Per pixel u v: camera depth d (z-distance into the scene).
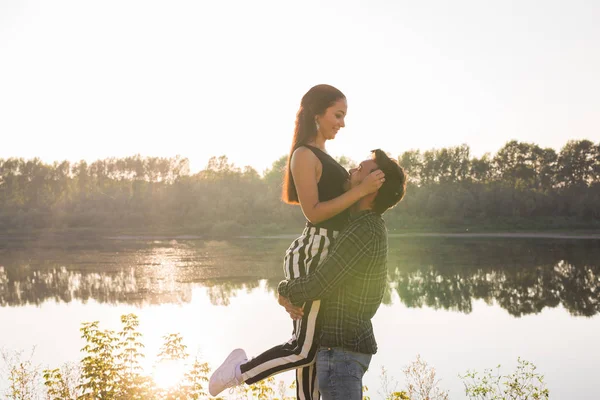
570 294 29.25
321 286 2.54
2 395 8.78
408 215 86.19
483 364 15.44
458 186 91.81
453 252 51.03
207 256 48.31
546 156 98.38
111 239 75.50
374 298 2.64
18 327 21.38
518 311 24.62
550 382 13.97
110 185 106.06
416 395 10.32
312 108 2.84
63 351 16.59
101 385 7.20
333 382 2.59
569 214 86.75
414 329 20.61
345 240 2.56
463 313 24.03
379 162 2.67
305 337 2.66
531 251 51.94
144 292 29.53
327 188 2.74
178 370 7.74
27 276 37.78
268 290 29.12
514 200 86.81
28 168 106.94
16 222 91.50
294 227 87.25
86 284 33.22
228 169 109.31
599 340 18.84
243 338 18.17
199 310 24.06
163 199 93.06
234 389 6.57
